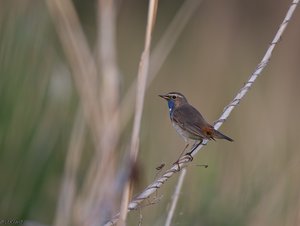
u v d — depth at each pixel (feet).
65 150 39.14
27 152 38.78
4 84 38.60
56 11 34.53
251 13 79.30
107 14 34.40
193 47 70.18
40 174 38.70
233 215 38.52
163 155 43.39
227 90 58.80
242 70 64.69
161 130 47.62
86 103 33.19
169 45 36.01
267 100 59.06
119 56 64.08
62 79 40.01
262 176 40.57
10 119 38.65
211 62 66.18
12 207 37.88
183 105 38.06
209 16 74.28
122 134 37.22
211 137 34.27
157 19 79.71
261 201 39.32
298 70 72.43
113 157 31.76
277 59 72.79
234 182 41.09
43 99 39.55
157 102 53.42
